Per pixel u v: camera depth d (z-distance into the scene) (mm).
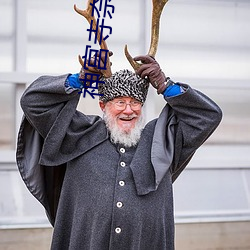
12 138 4566
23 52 4555
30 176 2434
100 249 2309
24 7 4547
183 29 4863
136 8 4734
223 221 4594
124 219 2301
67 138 2385
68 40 4633
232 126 4984
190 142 2408
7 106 4562
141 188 2324
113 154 2406
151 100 4734
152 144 2385
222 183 4840
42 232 4328
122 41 4723
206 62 4918
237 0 4934
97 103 4598
